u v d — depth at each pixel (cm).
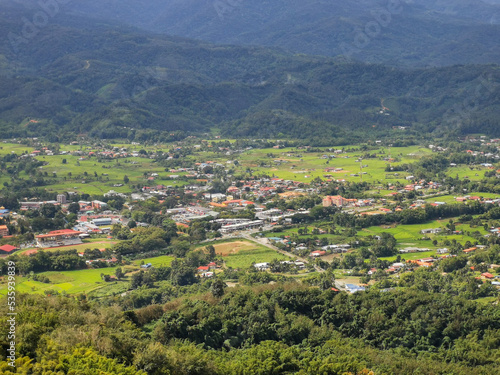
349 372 16162
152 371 15250
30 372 13750
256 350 17738
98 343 15438
